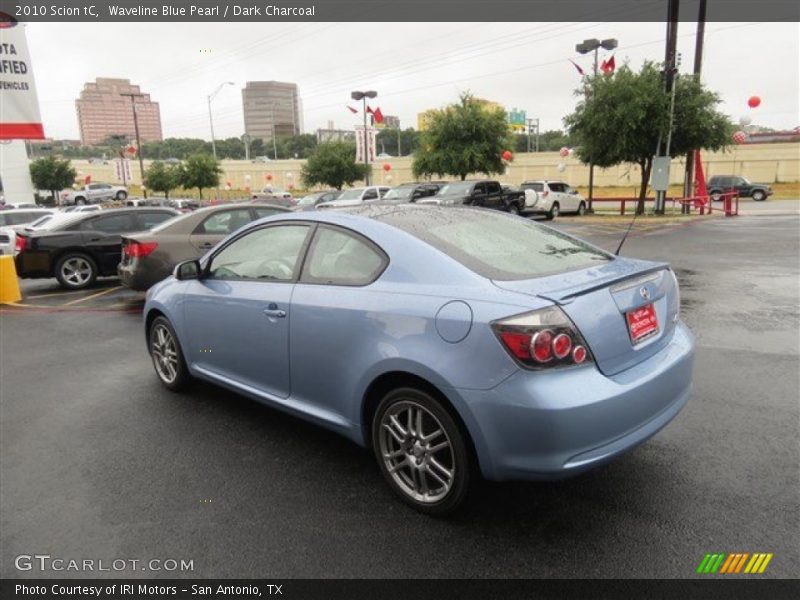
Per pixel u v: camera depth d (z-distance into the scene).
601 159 25.28
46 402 4.88
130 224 11.37
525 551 2.71
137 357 6.17
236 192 76.31
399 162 62.78
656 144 23.81
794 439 3.72
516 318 2.54
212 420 4.37
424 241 3.13
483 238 3.35
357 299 3.14
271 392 3.84
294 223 3.79
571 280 2.88
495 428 2.58
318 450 3.82
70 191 60.41
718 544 2.71
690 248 13.50
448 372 2.68
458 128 33.25
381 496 3.23
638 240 15.38
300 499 3.22
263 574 2.63
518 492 3.20
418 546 2.78
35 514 3.17
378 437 3.16
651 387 2.80
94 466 3.70
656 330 3.05
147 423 4.34
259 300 3.74
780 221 20.80
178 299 4.57
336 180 43.59
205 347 4.36
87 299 9.90
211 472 3.56
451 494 2.87
